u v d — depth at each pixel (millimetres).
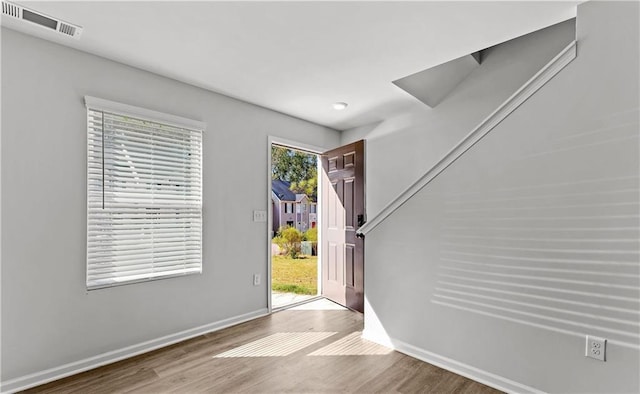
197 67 2451
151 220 2510
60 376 2064
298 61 2361
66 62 2133
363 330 2799
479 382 2004
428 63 2398
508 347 1895
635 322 1482
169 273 2594
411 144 3457
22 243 1951
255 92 2941
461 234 2123
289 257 6961
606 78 1582
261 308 3285
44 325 2021
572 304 1668
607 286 1564
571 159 1683
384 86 2811
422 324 2326
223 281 2957
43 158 2031
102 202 2275
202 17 1809
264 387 1967
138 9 1729
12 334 1909
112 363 2264
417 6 1709
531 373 1803
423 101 3152
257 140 3271
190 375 2107
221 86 2807
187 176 2725
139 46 2143
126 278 2367
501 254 1935
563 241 1705
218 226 2924
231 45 2129
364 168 3635
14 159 1930
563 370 1694
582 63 1654
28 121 1980
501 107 1933
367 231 2730
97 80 2262
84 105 2199
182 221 2682
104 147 2291
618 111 1545
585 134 1641
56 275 2070
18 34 1953
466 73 2992
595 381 1591
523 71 2658
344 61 2363
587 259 1625
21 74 1962
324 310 3527
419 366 2217
